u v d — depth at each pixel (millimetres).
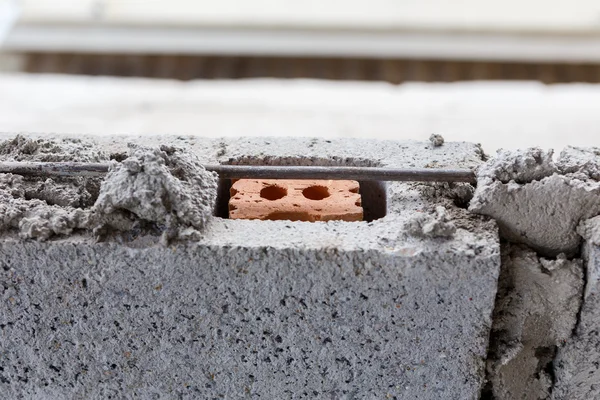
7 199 758
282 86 1284
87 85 1282
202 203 757
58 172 765
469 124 1150
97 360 778
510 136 1126
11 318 767
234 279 749
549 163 761
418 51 1364
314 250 739
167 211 744
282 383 779
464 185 778
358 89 1274
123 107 1206
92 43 1386
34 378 786
